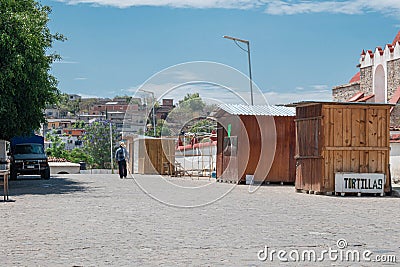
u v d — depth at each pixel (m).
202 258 9.11
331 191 22.86
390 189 22.97
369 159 23.14
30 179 37.12
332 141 22.95
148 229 12.52
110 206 17.95
